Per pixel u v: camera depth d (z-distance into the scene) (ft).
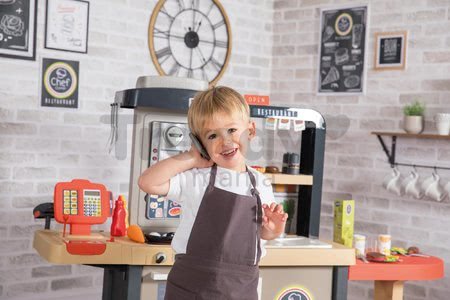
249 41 15.84
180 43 14.74
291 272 9.02
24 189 12.53
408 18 13.80
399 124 13.84
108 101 13.58
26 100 12.49
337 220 10.17
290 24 15.84
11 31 12.26
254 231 6.33
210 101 6.13
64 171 13.00
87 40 13.21
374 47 14.32
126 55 13.85
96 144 13.39
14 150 12.39
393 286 10.19
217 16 15.33
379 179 14.08
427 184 12.77
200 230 6.23
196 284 6.19
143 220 9.52
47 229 9.49
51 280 12.92
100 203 9.11
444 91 13.20
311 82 15.42
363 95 14.46
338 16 14.92
